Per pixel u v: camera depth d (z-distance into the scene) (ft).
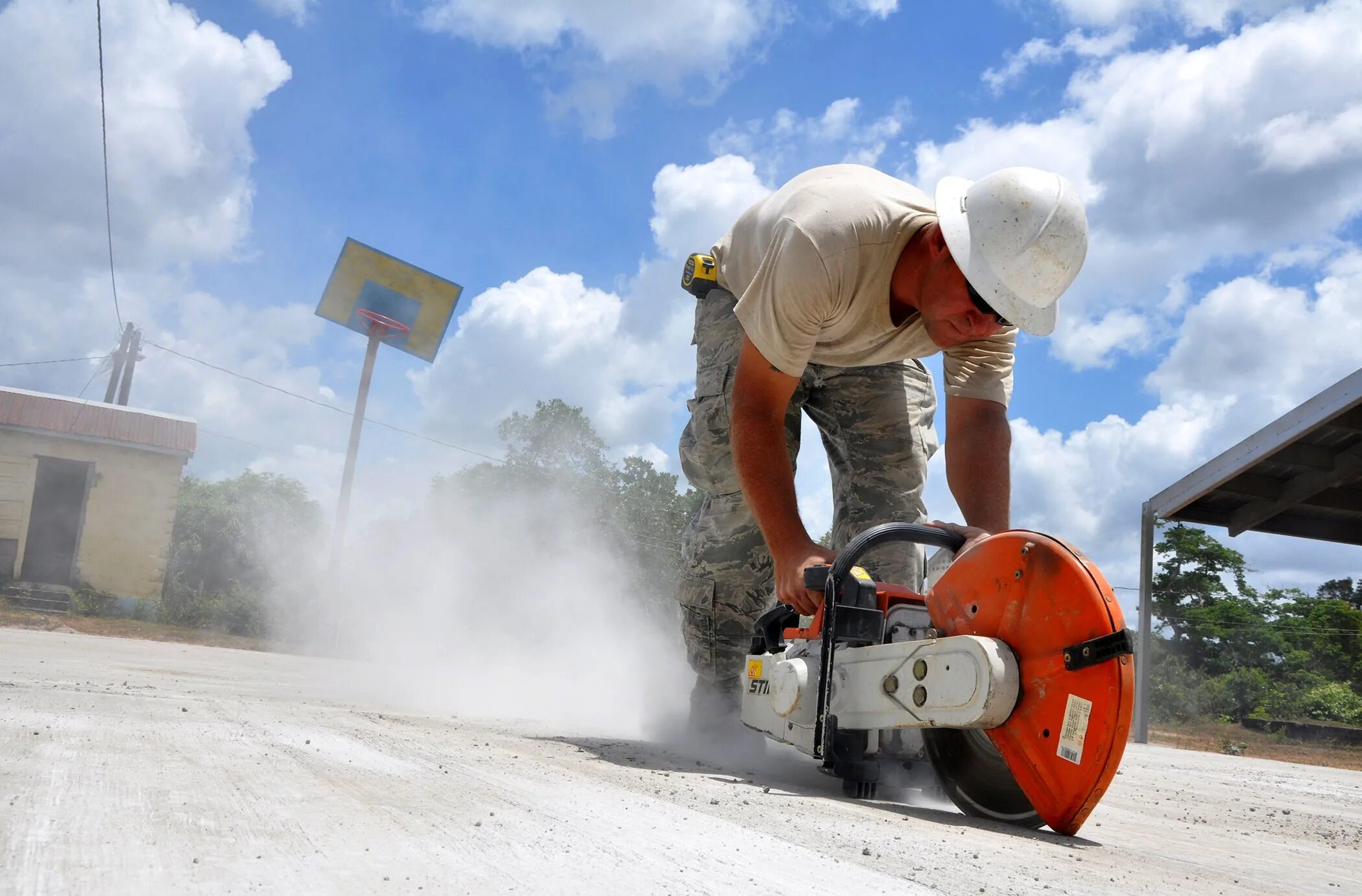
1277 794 12.01
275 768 5.57
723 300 10.86
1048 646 6.06
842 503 11.38
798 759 10.03
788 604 8.13
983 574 6.52
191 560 91.91
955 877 4.17
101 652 24.09
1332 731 65.46
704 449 10.69
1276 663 116.26
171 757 5.62
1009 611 6.30
